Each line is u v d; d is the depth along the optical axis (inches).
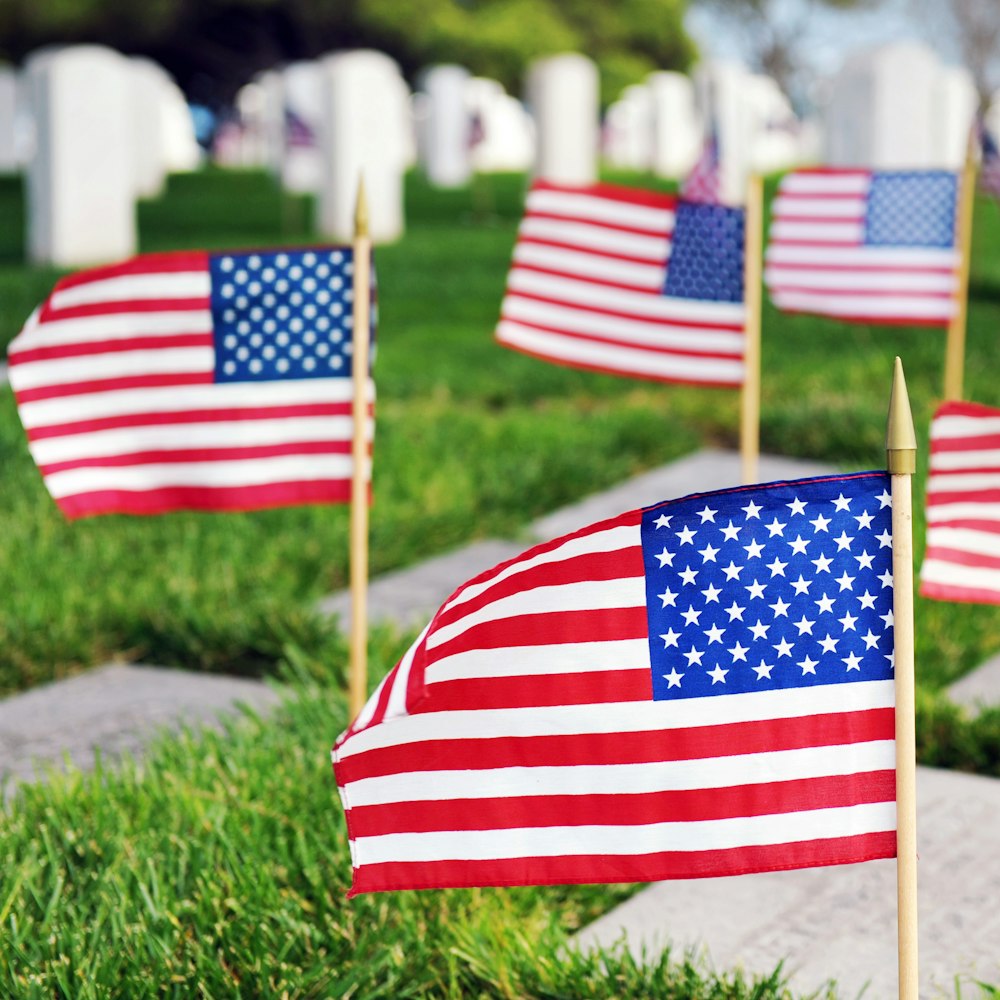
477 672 155.9
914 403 470.3
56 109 743.1
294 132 975.6
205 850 203.8
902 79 875.4
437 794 158.9
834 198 389.7
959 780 242.8
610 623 154.9
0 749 252.5
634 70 2220.7
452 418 459.8
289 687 276.4
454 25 2142.0
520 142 1962.4
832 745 156.6
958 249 384.5
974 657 297.1
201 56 2401.6
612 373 326.3
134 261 246.1
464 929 189.6
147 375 248.8
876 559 154.4
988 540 233.1
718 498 153.9
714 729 156.3
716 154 711.1
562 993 179.2
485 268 795.4
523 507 385.1
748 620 154.9
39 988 172.7
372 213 913.5
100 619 301.7
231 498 251.4
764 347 586.2
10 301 645.9
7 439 407.2
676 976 181.8
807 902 206.7
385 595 330.0
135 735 257.8
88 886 198.1
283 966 179.5
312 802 219.0
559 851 159.3
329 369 250.4
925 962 189.9
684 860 158.6
